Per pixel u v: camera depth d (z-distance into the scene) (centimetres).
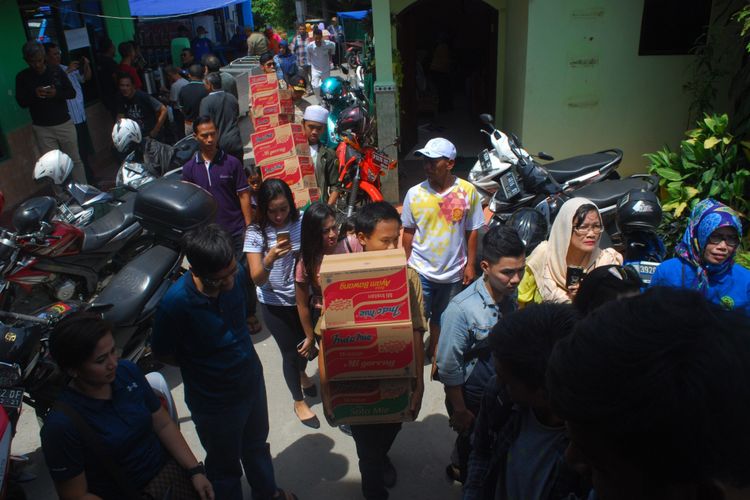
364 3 2012
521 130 732
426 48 1355
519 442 197
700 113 662
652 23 666
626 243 374
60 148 826
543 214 496
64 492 232
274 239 379
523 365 178
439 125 1121
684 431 67
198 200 479
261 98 655
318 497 353
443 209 409
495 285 277
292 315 389
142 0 1408
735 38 643
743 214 536
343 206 647
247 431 314
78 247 473
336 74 1953
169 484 257
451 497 345
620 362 71
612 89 697
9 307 436
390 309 271
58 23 1014
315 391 445
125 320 425
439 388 444
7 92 838
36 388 367
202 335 275
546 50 690
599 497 86
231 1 1425
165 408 291
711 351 68
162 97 1160
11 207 830
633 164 725
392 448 387
